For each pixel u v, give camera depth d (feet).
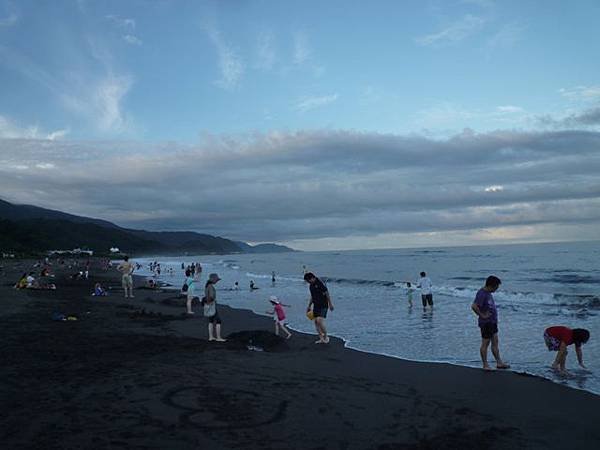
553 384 27.78
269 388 25.63
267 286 123.85
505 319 56.44
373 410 22.52
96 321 52.42
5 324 47.37
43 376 26.50
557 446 18.29
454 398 25.00
